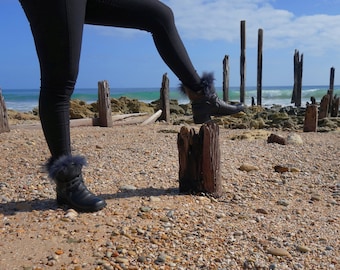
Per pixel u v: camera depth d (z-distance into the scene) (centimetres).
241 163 475
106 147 566
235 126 1020
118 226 260
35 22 239
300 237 267
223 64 2250
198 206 311
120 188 351
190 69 278
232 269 222
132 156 498
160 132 797
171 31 268
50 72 247
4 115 677
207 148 332
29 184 367
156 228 261
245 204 329
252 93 4362
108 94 921
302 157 523
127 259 222
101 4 252
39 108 261
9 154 504
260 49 2386
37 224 259
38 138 632
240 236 261
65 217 270
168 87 1148
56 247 230
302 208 329
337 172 451
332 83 2862
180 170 341
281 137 629
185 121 1134
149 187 359
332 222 297
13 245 230
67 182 281
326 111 1202
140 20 261
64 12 235
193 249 240
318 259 239
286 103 3409
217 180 340
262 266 226
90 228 255
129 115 1080
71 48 242
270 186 391
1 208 293
